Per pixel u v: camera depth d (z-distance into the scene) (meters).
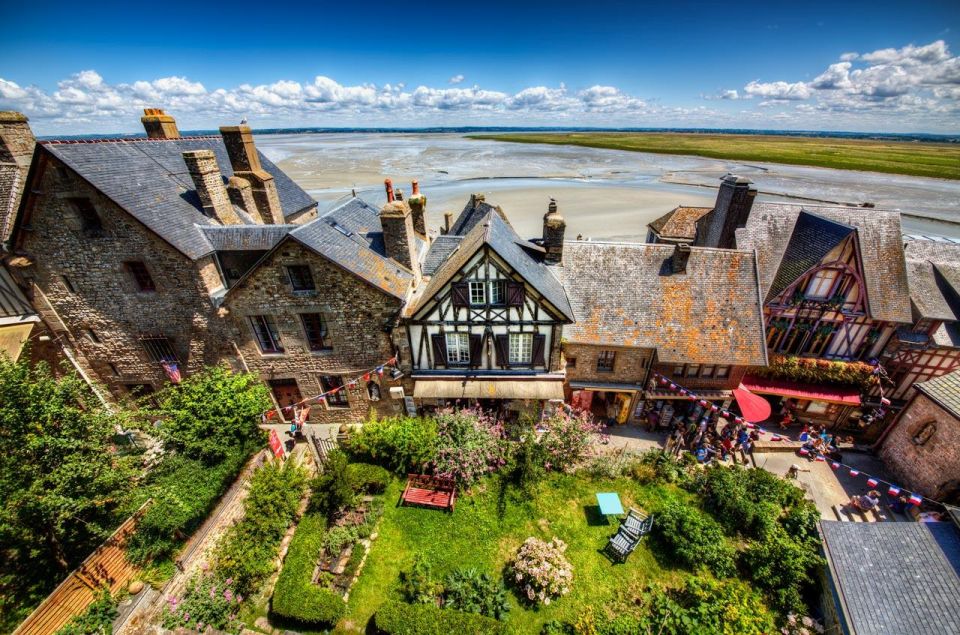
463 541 14.73
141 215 15.27
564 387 20.92
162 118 20.69
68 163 14.20
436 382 18.50
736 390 19.95
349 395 19.45
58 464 11.23
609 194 71.56
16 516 10.53
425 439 16.66
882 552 12.72
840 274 19.55
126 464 12.16
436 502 15.73
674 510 15.13
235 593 12.59
